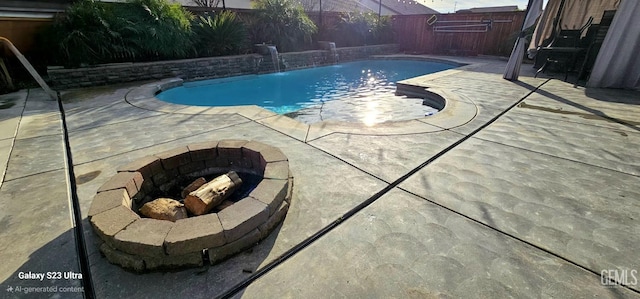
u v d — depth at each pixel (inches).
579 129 112.4
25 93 177.3
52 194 68.7
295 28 329.1
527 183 73.6
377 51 436.1
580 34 222.8
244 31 293.7
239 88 245.1
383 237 54.7
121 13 222.5
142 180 65.6
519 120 124.0
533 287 44.0
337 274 46.6
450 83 207.6
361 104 191.2
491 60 352.5
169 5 247.6
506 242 53.3
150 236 46.1
